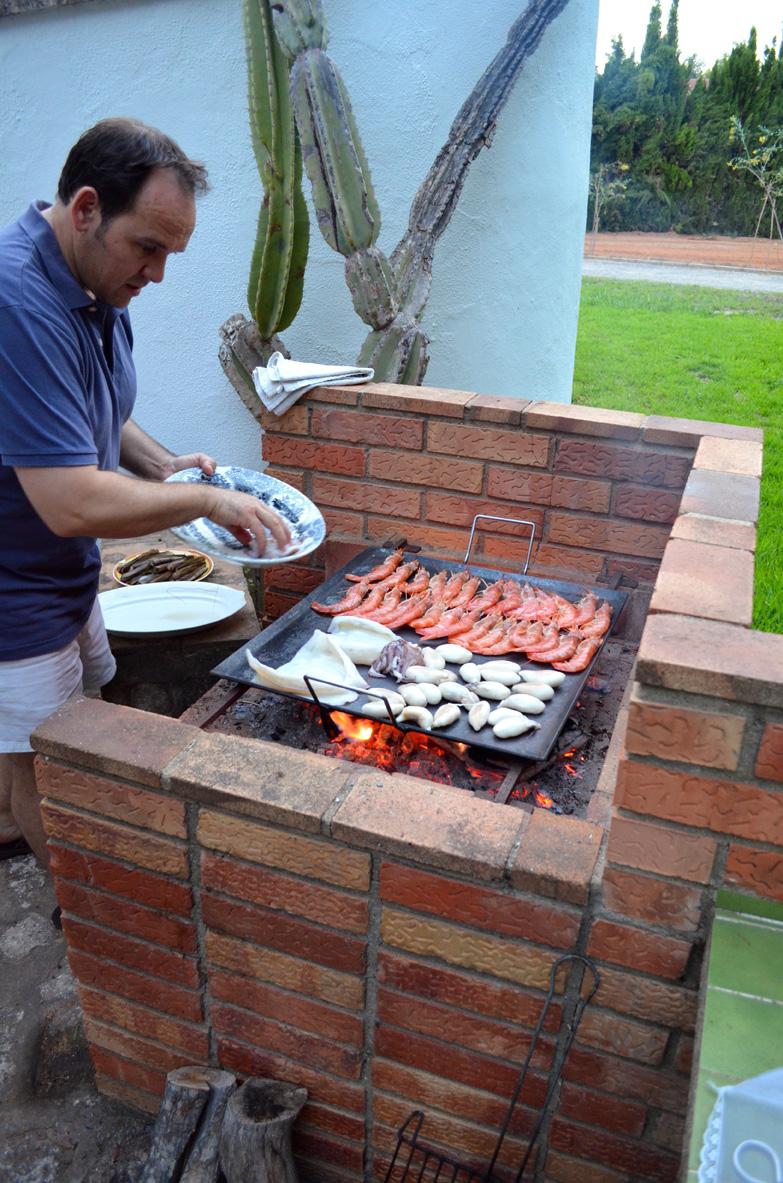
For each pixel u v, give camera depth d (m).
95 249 1.57
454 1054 1.39
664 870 1.12
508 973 1.29
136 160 1.47
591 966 1.22
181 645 2.59
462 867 1.22
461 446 2.38
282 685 1.73
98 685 2.45
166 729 1.48
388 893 1.30
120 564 3.00
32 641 1.91
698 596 1.20
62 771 1.46
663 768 1.06
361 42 3.38
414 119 3.46
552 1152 1.40
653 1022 1.23
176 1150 1.55
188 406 4.03
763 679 0.96
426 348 3.15
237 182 3.59
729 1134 0.84
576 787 1.63
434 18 3.31
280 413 2.53
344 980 1.41
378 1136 1.55
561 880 1.17
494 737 1.62
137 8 3.47
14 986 2.08
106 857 1.51
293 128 2.94
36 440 1.56
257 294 3.10
